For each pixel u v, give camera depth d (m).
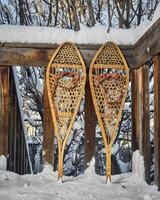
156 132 3.36
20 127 5.21
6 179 3.57
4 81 3.94
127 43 3.97
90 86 3.75
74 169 6.70
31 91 5.93
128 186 3.45
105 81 3.82
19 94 4.99
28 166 6.81
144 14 5.32
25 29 3.89
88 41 3.91
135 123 3.97
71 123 3.67
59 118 3.76
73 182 3.51
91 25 4.89
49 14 5.12
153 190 3.28
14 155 4.55
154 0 5.18
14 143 4.54
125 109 6.12
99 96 3.79
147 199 2.93
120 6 4.98
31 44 3.87
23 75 5.82
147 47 3.52
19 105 4.94
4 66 3.95
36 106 6.38
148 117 3.73
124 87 3.81
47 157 3.87
